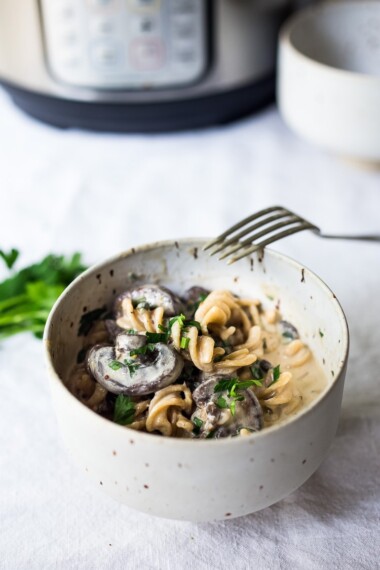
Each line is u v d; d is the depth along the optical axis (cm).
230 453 36
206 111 74
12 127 77
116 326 45
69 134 76
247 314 47
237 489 37
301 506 43
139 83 70
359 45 72
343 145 66
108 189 69
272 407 42
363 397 49
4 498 44
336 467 45
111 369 41
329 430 39
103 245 62
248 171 71
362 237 55
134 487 38
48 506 44
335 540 42
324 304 43
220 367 42
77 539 42
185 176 70
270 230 48
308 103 66
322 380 44
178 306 45
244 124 77
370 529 42
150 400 41
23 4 67
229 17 69
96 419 36
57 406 39
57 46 69
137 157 73
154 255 47
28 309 54
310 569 41
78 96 71
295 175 70
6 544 42
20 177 70
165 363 41
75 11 67
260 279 47
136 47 69
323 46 72
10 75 72
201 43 69
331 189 68
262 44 72
